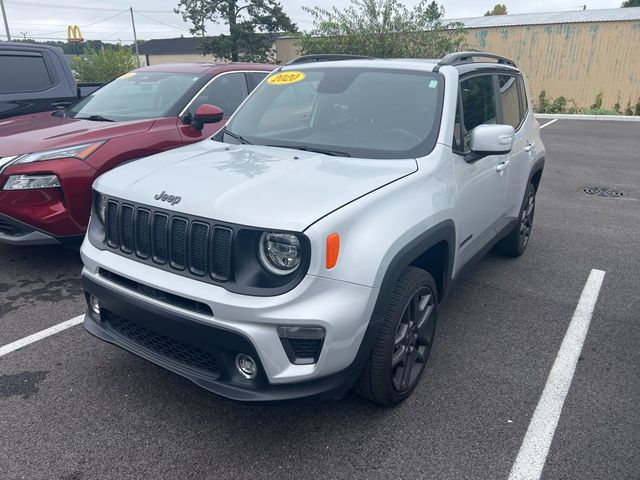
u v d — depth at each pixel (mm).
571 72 23250
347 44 16609
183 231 2537
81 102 6062
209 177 2781
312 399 2447
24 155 4387
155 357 2746
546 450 2721
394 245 2580
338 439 2797
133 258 2748
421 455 2688
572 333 3912
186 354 2660
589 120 18625
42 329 3895
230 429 2867
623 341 3807
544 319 4125
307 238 2314
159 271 2623
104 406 3039
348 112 3564
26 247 5535
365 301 2453
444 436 2822
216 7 36469
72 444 2736
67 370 3383
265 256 2385
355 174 2865
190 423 2910
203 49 37469
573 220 6805
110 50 34656
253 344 2346
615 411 3027
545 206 7480
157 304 2572
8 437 2773
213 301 2381
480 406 3066
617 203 7668
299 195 2537
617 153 11750
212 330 2410
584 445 2758
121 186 2861
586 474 2568
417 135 3312
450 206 3123
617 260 5395
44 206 4387
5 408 3002
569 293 4598
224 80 6043
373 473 2570
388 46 16500
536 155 5188
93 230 3068
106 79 33250
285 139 3561
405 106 3484
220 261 2441
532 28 23531
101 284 2830
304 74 4020
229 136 3812
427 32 16594
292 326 2338
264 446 2744
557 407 3057
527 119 5109
